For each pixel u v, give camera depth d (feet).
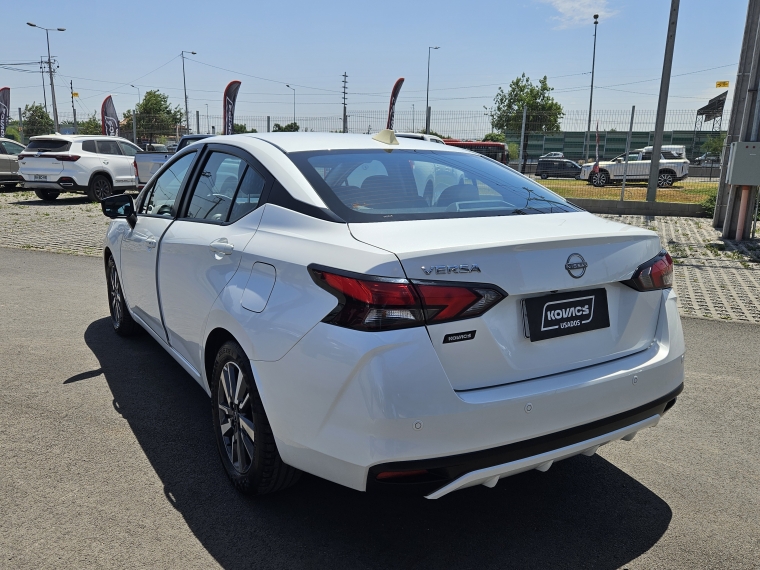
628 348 8.59
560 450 7.69
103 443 10.87
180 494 9.34
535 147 56.24
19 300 20.57
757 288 24.44
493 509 9.23
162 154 51.83
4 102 91.86
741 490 9.87
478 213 8.86
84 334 16.97
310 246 7.93
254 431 8.51
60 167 51.90
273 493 9.39
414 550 8.20
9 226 38.50
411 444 6.82
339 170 9.41
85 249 30.73
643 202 53.42
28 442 10.81
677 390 8.89
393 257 6.98
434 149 11.37
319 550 8.14
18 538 8.16
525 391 7.34
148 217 13.28
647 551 8.27
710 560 8.11
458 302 6.99
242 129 71.72
